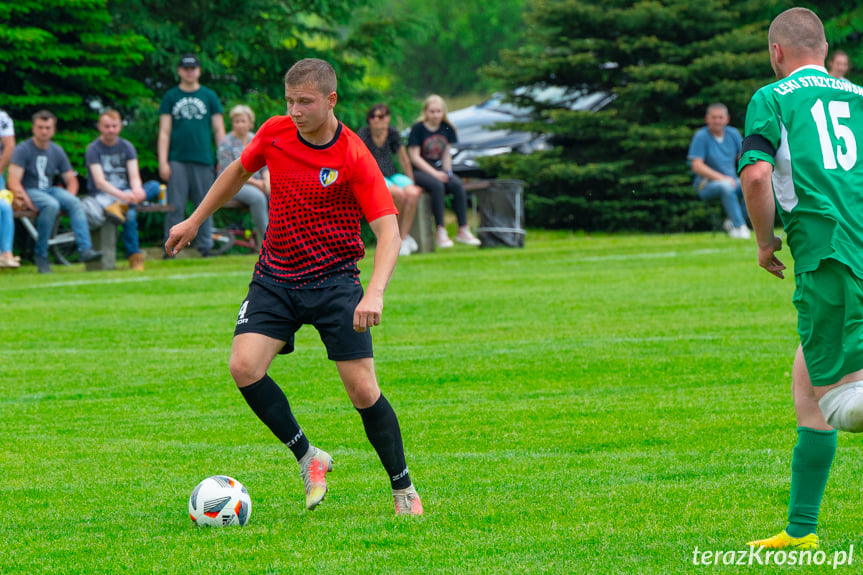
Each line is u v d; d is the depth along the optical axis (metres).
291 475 14.30
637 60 82.06
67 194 44.78
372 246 65.69
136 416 18.30
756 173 9.86
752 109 10.20
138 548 10.85
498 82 84.81
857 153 10.18
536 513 11.80
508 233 57.16
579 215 79.31
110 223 46.91
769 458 14.27
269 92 72.69
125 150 46.75
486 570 9.69
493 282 38.66
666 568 9.62
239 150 48.62
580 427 16.67
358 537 10.99
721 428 16.30
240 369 12.05
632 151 79.81
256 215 50.59
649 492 12.62
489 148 89.69
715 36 79.44
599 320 28.75
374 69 142.38
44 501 12.99
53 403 19.48
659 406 18.08
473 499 12.55
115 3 66.56
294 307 12.15
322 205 12.04
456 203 54.47
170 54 67.81
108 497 13.15
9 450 15.87
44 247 44.97
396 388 20.30
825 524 10.98
